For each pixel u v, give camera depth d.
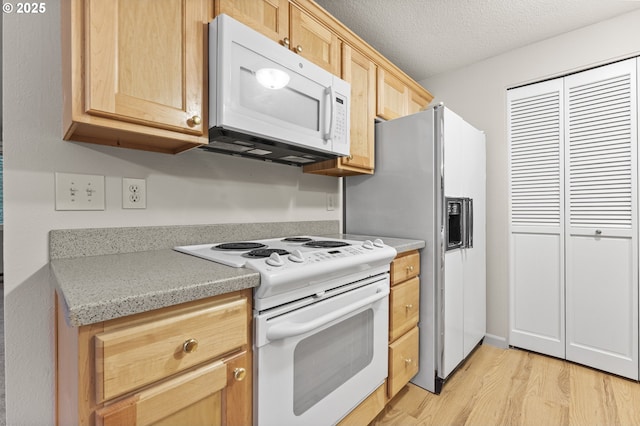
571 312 2.05
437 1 1.75
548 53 2.12
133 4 0.90
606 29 1.91
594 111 1.97
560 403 1.62
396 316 1.53
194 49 1.03
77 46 0.82
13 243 0.97
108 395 0.61
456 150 1.84
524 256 2.24
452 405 1.60
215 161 1.46
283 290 0.94
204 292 0.75
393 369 1.50
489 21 1.93
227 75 1.04
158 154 1.27
